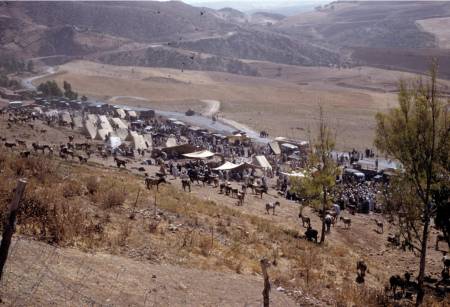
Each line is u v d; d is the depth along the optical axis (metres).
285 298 16.59
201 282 15.62
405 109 20.06
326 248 29.38
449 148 19.61
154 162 66.12
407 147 20.05
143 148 77.44
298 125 132.12
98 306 11.16
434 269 30.75
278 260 22.58
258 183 56.38
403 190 21.09
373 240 37.56
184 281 15.16
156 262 16.55
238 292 15.57
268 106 175.25
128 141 80.06
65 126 92.44
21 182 9.14
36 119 97.12
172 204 27.61
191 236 21.45
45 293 10.88
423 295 21.12
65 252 14.20
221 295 14.84
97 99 184.38
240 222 29.23
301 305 16.42
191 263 17.69
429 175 19.44
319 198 34.25
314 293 18.16
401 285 22.50
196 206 30.44
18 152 38.34
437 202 20.30
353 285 20.64
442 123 19.58
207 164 65.06
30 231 14.93
